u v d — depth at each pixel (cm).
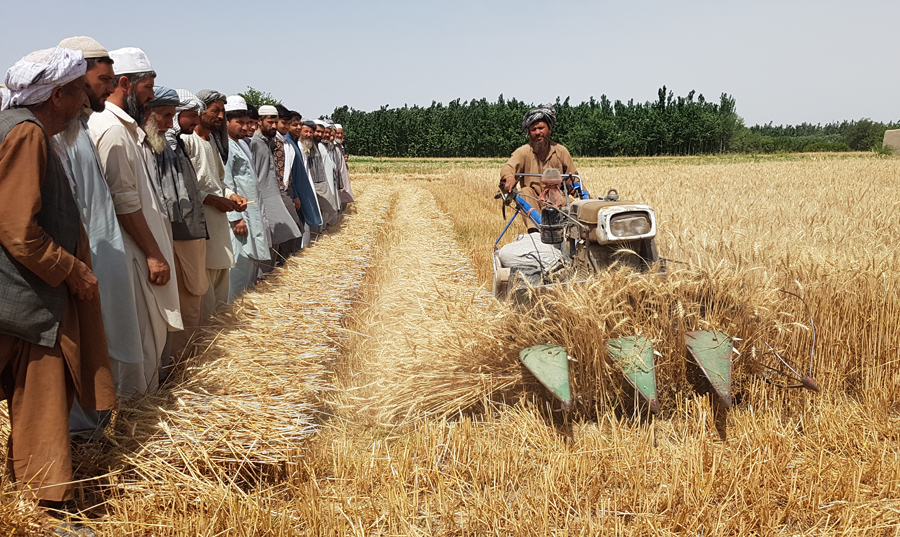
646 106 8938
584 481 328
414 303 589
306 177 1058
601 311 405
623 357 392
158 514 303
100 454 340
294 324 574
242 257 726
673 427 394
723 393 355
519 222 1340
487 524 298
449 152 9112
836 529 286
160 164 511
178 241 514
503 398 429
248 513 297
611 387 414
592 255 465
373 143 9331
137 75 439
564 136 8838
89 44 372
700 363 377
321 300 664
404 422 417
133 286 398
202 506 305
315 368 479
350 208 1719
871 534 279
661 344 411
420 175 4094
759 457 327
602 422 401
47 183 297
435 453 362
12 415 301
